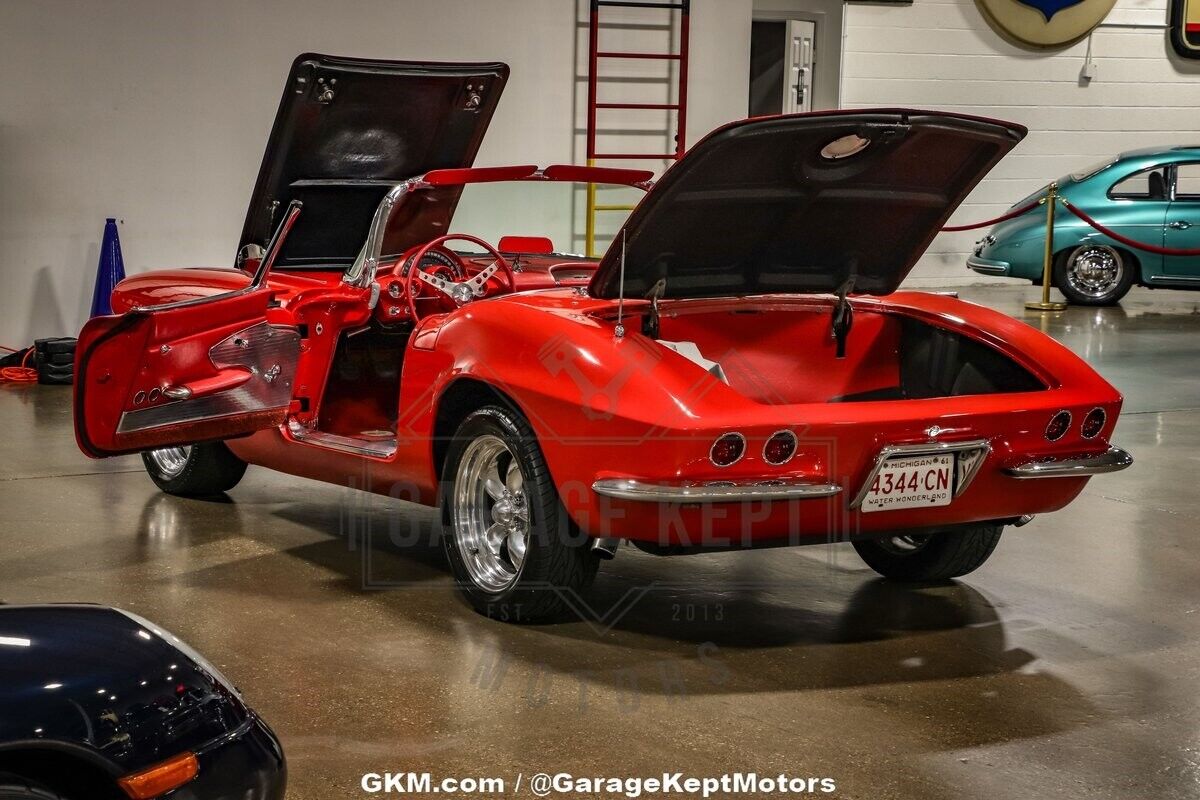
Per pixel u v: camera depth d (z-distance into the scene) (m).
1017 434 3.58
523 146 10.48
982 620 3.87
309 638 3.60
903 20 14.51
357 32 9.60
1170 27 15.18
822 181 3.57
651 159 10.97
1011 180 15.07
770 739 2.98
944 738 3.01
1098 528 4.94
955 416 3.45
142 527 4.75
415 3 9.80
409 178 4.84
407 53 9.83
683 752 2.90
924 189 3.78
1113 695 3.29
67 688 1.93
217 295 4.09
